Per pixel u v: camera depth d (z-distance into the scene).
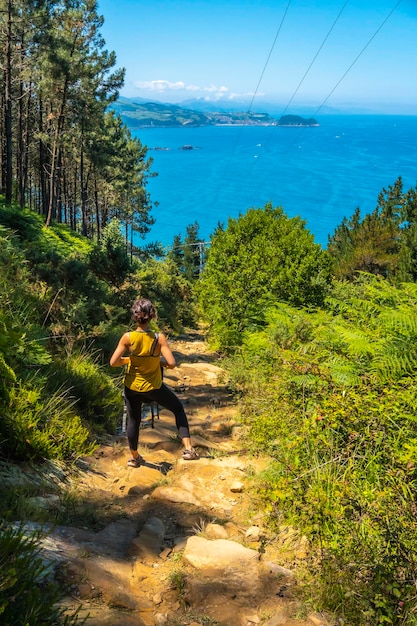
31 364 5.91
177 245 66.00
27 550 2.71
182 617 2.92
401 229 47.72
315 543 3.57
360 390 4.85
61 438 5.14
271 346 8.35
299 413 5.24
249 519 4.22
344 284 15.19
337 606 2.98
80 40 46.03
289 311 10.14
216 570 3.35
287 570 3.39
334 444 4.44
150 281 16.00
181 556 3.55
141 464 5.37
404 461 3.68
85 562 3.19
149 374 5.11
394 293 7.12
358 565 3.18
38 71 40.38
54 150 45.97
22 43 38.81
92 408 6.59
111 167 64.75
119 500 4.54
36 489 4.22
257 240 14.42
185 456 5.34
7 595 2.38
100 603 2.88
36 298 8.36
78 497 4.34
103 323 8.95
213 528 3.94
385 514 3.42
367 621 2.88
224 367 10.47
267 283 13.24
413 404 4.38
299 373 5.46
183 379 10.10
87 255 13.60
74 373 6.73
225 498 4.64
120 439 6.22
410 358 5.04
